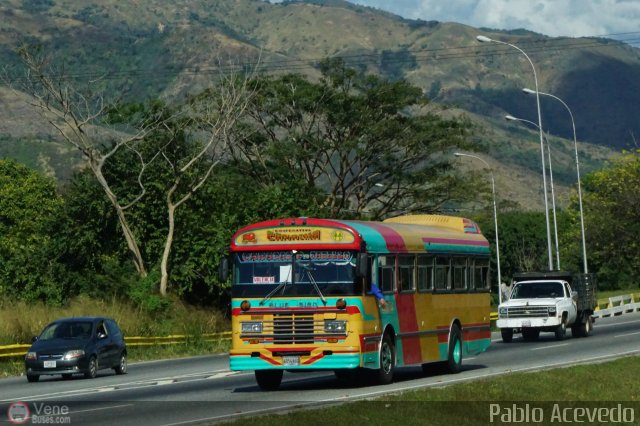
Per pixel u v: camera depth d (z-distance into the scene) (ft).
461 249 120.98
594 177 547.49
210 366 147.74
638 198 402.93
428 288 111.96
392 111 339.57
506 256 526.16
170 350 186.50
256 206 246.06
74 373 130.00
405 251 106.93
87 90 240.73
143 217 239.09
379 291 100.73
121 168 241.96
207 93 289.53
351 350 96.84
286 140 328.90
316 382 109.91
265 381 103.86
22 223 428.56
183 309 221.25
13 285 215.10
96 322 136.36
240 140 331.36
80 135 232.12
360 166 338.75
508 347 168.86
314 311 97.91
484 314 126.93
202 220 241.14
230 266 101.40
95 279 217.77
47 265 222.48
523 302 187.52
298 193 254.06
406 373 119.96
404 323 105.60
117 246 240.32
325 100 329.11
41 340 133.39
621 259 403.34
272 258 99.71
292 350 97.86
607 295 378.94
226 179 272.31
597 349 153.58
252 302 99.35
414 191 337.31
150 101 250.98
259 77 331.16
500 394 87.40
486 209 348.18
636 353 137.18
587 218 408.26
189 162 239.91
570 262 431.43
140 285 216.95
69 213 238.07
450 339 116.16
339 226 98.63
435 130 336.49
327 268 98.43
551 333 218.18
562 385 96.63
